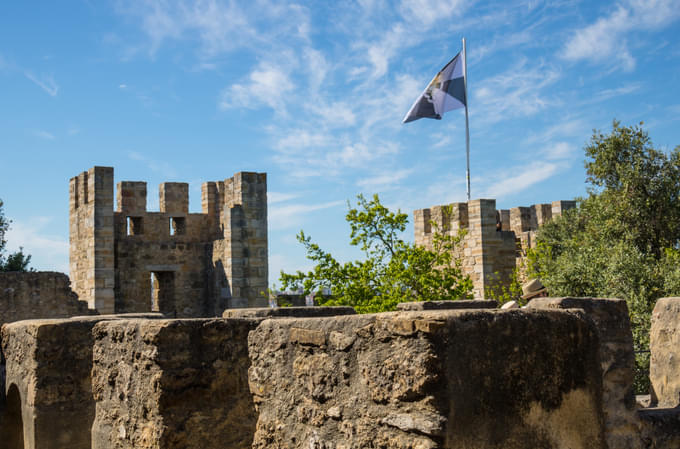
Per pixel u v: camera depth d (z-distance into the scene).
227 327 5.60
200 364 5.48
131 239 32.31
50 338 7.55
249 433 5.59
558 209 33.69
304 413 4.54
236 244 30.75
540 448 3.81
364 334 4.02
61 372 7.57
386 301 20.16
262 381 5.00
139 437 5.57
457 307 7.97
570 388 4.02
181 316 33.00
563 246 28.69
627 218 24.86
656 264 21.84
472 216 25.81
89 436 7.62
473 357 3.63
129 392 5.81
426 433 3.53
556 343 3.98
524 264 26.14
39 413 7.41
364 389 4.01
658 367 6.83
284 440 4.72
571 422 3.99
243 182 31.05
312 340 4.48
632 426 5.56
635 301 19.92
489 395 3.66
